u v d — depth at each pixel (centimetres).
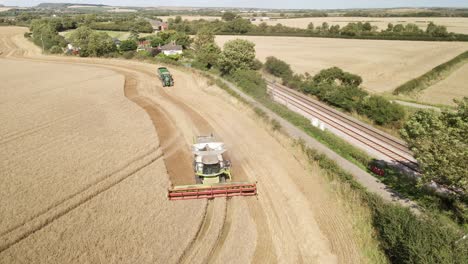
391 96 5697
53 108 4394
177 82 6244
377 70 7950
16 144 3231
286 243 1948
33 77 6481
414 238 1692
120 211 2197
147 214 2169
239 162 2978
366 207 2283
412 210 2262
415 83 6350
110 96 5053
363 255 1870
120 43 11481
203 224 2109
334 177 2666
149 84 6056
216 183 2419
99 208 2227
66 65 8112
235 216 2205
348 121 4372
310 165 2919
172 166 2889
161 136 3566
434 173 2016
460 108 2078
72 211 2188
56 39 11794
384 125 4138
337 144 3422
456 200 2202
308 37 14488
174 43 11394
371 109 4306
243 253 1864
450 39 12131
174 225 2061
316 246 1930
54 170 2719
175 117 4203
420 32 13488
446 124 2091
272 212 2247
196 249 1883
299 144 3366
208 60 7762
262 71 7456
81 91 5334
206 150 2694
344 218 2189
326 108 4956
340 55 10206
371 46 11738
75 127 3712
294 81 6322
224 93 5388
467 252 1612
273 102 4988
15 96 4984
